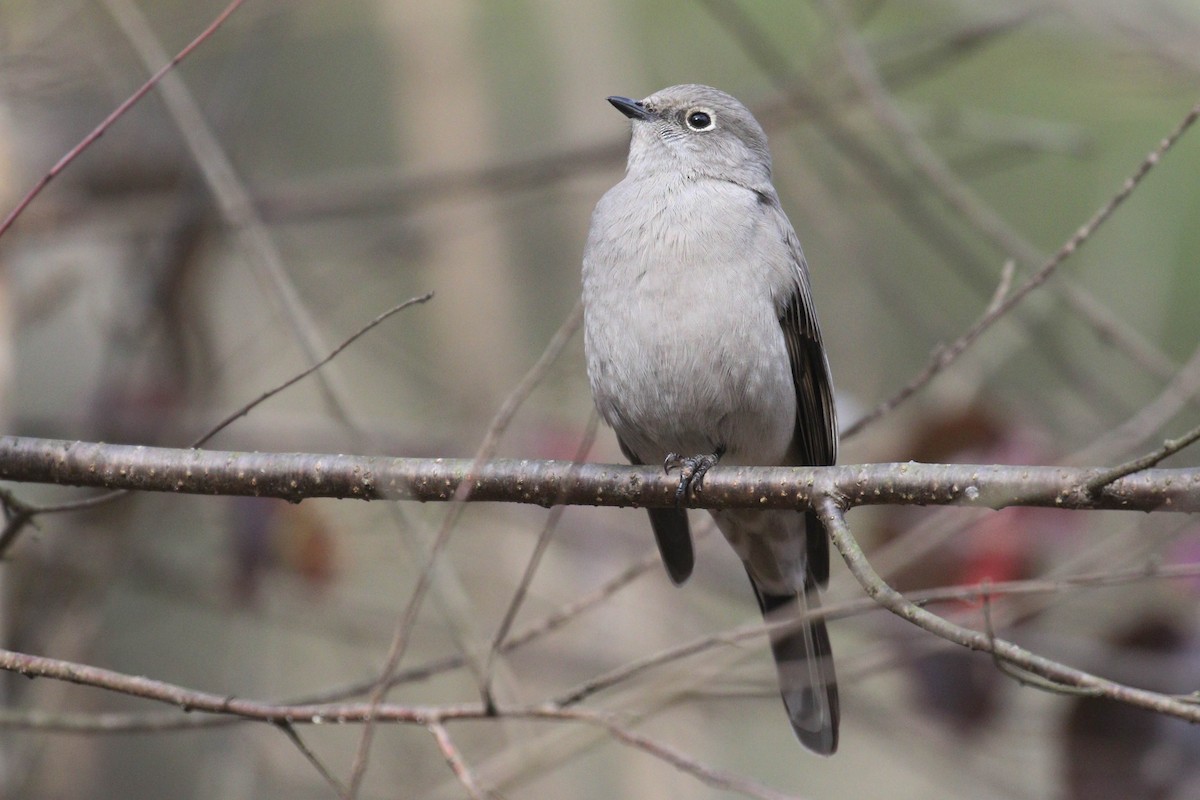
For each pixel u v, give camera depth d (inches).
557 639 494.0
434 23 567.5
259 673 493.0
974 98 609.3
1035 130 468.8
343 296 530.0
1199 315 531.8
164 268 480.7
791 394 328.5
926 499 254.7
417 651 494.9
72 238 479.2
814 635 344.2
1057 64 546.3
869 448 454.6
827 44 475.8
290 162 594.9
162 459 269.3
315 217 510.9
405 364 534.6
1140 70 514.3
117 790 441.7
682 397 319.0
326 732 473.1
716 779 266.2
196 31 497.7
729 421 323.3
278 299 336.2
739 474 268.8
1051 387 522.3
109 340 477.1
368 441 314.7
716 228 320.2
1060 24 543.8
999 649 214.5
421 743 475.8
